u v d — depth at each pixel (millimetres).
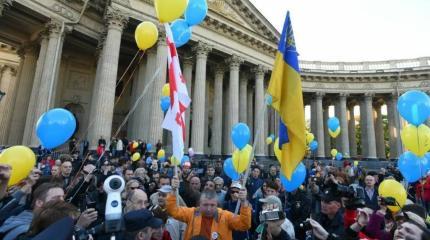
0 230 4176
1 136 40000
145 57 35188
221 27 39438
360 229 4668
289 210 9719
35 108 29109
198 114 35344
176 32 9641
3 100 42844
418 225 2953
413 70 54812
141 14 31594
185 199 9195
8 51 44250
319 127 55719
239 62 40969
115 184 4156
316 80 57875
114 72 29078
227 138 39156
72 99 37594
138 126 32250
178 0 6824
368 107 56656
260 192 10102
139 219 3977
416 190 13180
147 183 11789
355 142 61438
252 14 43750
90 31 33688
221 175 16484
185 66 38938
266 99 5988
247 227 5461
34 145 27719
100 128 27391
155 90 30281
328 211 5824
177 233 7254
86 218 4324
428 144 9805
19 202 5391
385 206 6473
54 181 4918
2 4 25766
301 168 8867
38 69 30625
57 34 30438
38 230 3164
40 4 29281
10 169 4117
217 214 5785
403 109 9906
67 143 31875
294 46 6113
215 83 42156
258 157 39781
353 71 57250
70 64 38312
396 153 55188
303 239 8195
